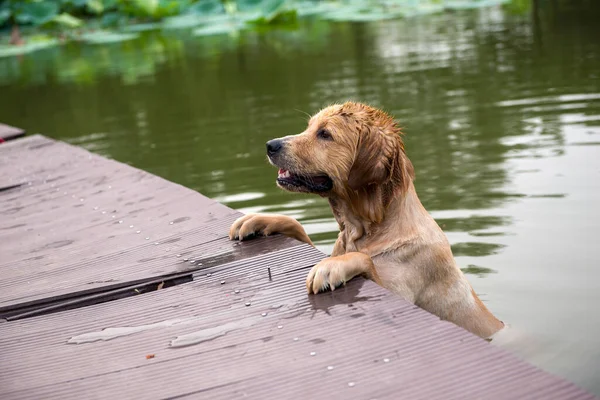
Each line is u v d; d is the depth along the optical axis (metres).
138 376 3.22
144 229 5.33
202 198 5.86
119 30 22.03
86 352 3.52
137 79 13.80
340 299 3.73
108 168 7.23
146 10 21.94
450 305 4.18
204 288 4.14
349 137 4.23
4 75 16.12
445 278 4.20
